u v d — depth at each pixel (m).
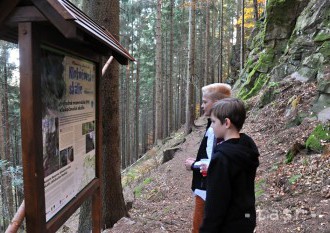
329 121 7.37
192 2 15.74
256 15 21.38
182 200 7.77
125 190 11.98
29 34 2.12
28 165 2.17
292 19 14.65
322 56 10.39
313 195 5.35
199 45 38.09
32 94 2.14
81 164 3.18
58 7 1.98
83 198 3.16
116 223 5.65
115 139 5.73
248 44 21.23
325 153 6.37
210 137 3.08
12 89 17.97
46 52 2.38
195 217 3.27
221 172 2.11
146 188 10.21
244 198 2.15
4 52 16.62
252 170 2.23
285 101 10.45
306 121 8.35
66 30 2.07
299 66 11.78
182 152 13.06
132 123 36.59
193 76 16.28
